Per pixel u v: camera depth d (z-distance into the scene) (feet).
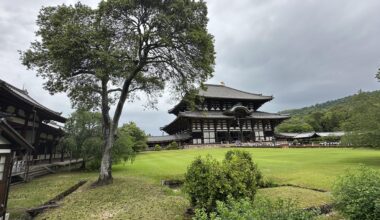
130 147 79.41
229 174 26.40
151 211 30.66
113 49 48.24
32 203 38.55
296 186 41.24
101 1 48.93
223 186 25.31
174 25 50.57
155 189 45.14
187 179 28.27
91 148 75.87
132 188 46.50
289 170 58.03
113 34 51.16
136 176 61.62
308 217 14.76
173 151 144.56
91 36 47.16
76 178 64.28
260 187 40.50
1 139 28.91
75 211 33.17
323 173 51.21
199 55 54.03
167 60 57.00
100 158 77.41
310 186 40.32
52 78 54.70
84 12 52.11
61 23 49.93
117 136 77.25
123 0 48.01
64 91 57.57
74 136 78.54
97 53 45.39
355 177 20.33
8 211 34.42
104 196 41.11
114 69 46.85
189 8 49.26
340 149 123.75
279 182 44.45
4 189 28.73
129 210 31.91
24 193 46.42
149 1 49.80
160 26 50.90
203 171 26.78
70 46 46.24
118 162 76.54
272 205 15.85
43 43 51.13
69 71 50.29
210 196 25.05
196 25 52.49
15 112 70.13
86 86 58.49
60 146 87.51
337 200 20.33
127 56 50.37
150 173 65.46
